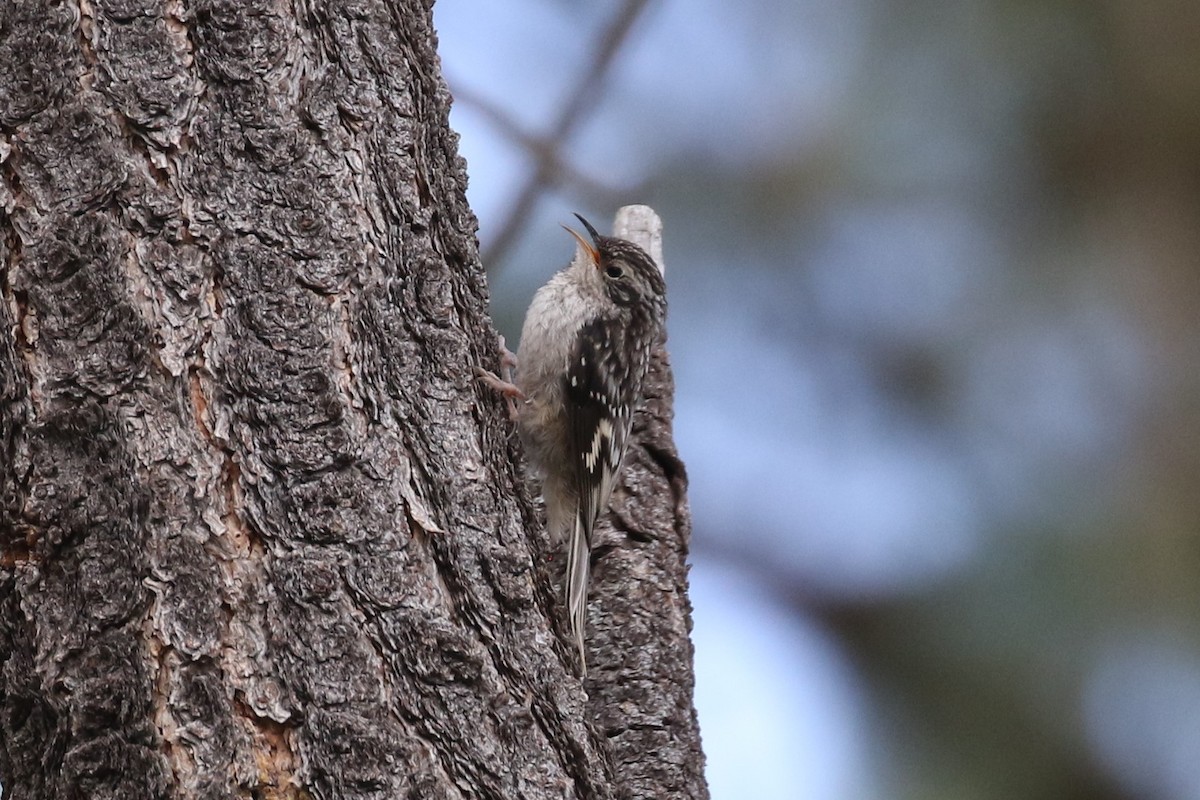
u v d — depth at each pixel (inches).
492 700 227.9
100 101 220.4
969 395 454.0
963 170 456.1
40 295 214.5
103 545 211.5
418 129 247.0
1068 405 448.5
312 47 233.5
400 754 217.5
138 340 215.6
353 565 220.7
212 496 215.0
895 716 420.5
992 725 409.7
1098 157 450.0
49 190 216.8
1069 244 454.3
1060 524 425.4
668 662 311.4
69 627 210.2
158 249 219.0
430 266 242.4
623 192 398.0
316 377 222.8
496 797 225.3
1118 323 451.2
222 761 208.7
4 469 213.9
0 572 213.2
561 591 304.7
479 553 234.4
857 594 438.3
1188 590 411.8
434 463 233.1
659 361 357.1
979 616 420.2
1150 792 398.6
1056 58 446.9
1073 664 409.7
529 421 347.3
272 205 226.2
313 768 212.2
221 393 218.2
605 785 243.4
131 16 223.0
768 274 459.2
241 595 213.9
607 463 329.1
